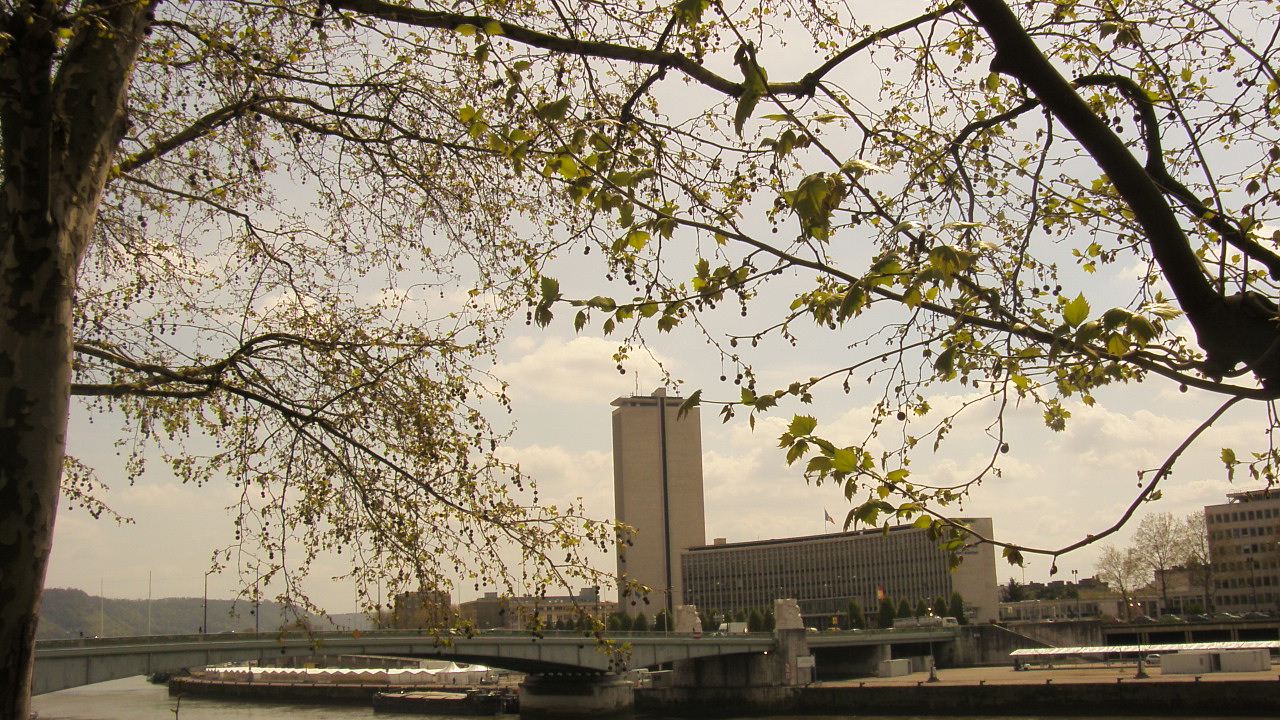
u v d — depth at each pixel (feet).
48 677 153.28
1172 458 16.06
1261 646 275.59
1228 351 16.17
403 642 201.46
